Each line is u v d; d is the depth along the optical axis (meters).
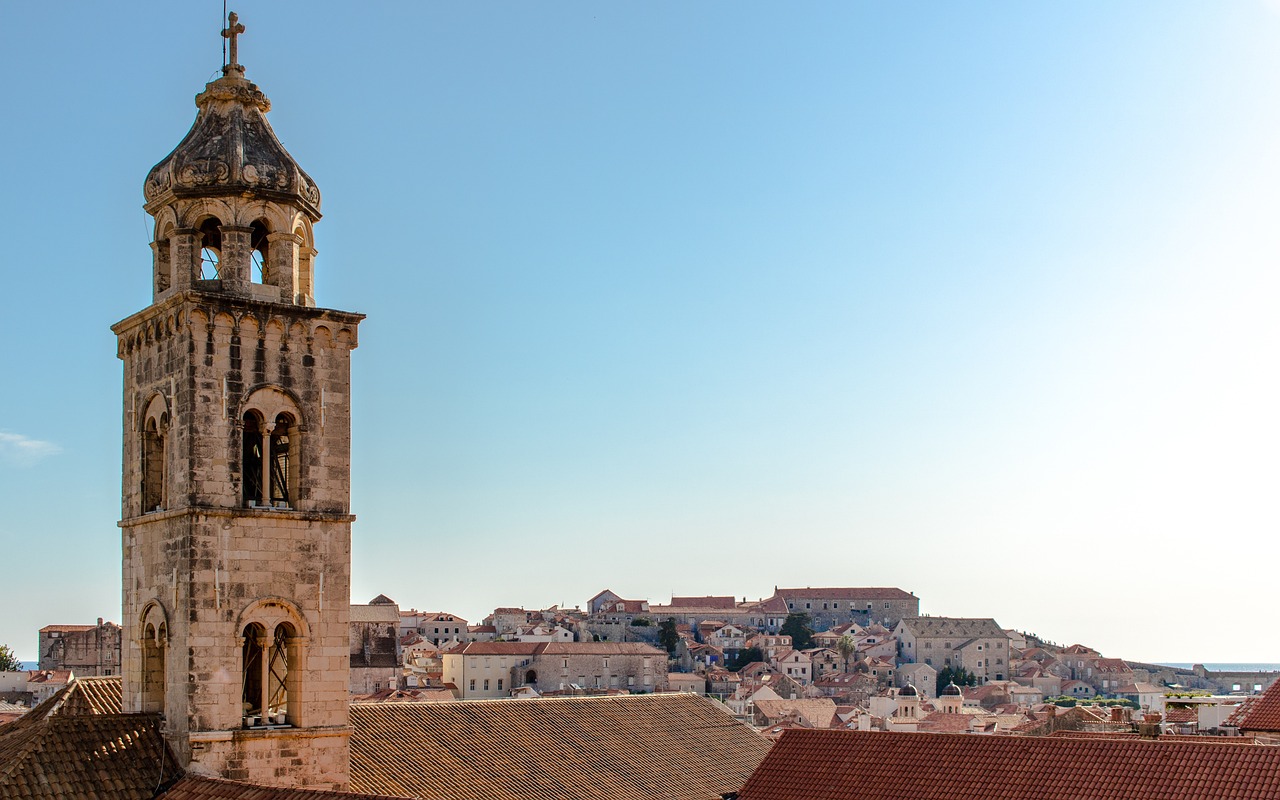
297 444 55.19
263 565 53.56
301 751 53.66
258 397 54.25
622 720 77.25
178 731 51.59
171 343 54.16
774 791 60.81
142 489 55.81
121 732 51.66
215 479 52.72
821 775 60.81
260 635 53.78
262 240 58.19
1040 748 57.09
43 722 51.22
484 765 65.75
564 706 76.19
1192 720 110.00
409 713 68.38
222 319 53.56
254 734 52.34
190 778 50.25
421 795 59.69
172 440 53.50
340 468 56.22
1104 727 110.75
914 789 57.38
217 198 54.69
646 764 72.12
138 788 49.78
